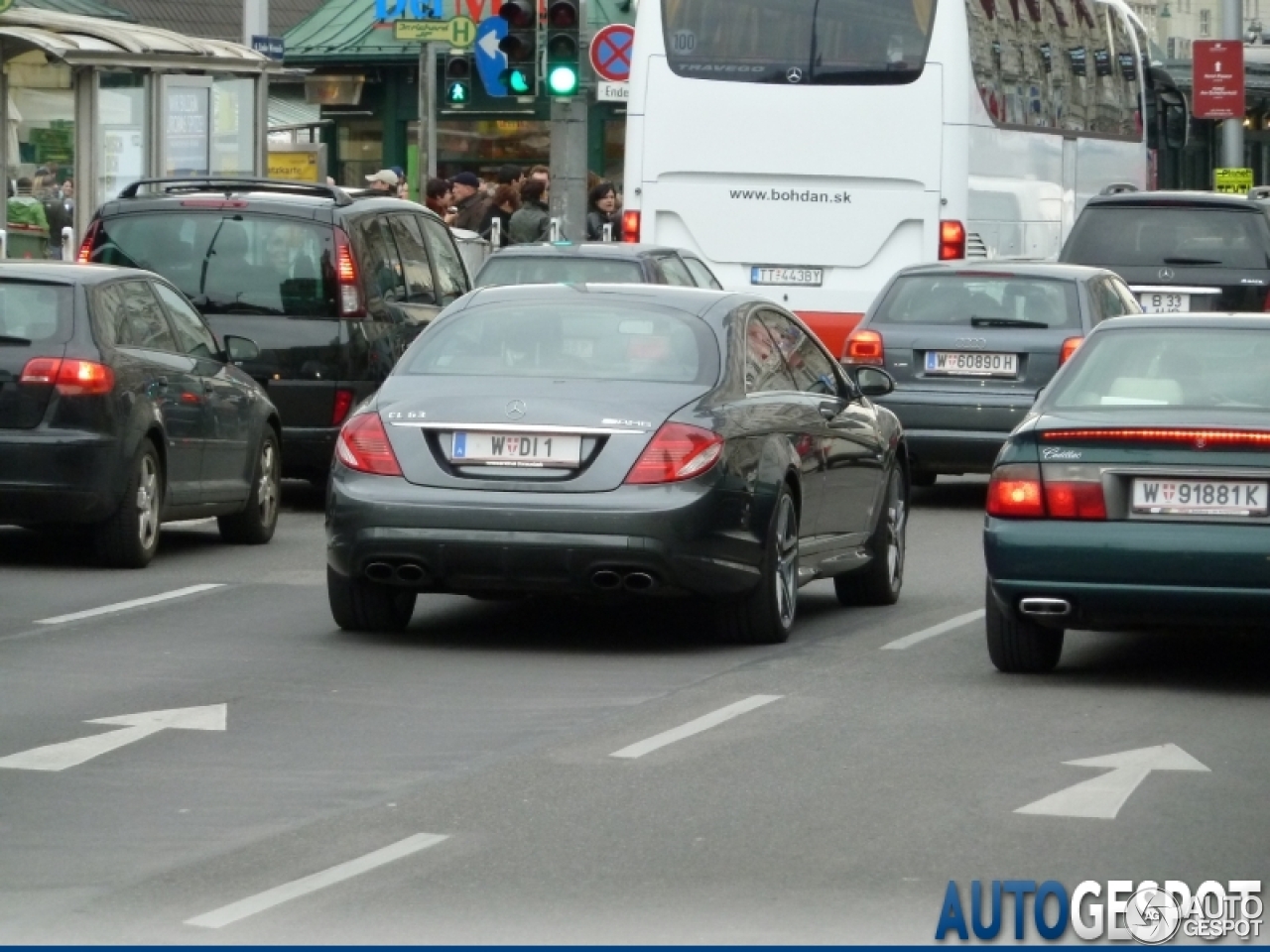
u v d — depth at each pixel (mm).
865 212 61969
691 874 19422
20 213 70750
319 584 37562
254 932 17703
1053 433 27875
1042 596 27844
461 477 30281
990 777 23188
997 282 50312
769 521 31250
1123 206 63938
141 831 20984
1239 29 107500
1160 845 20562
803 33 62094
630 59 66250
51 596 35875
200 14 142625
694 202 62719
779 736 25297
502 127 125812
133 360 39000
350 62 126750
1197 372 29250
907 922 18109
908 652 31406
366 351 47969
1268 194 71625
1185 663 30469
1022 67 67125
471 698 27625
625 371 31250
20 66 70938
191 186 51250
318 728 25766
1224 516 27297
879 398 49719
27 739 25094
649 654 31016
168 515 40188
